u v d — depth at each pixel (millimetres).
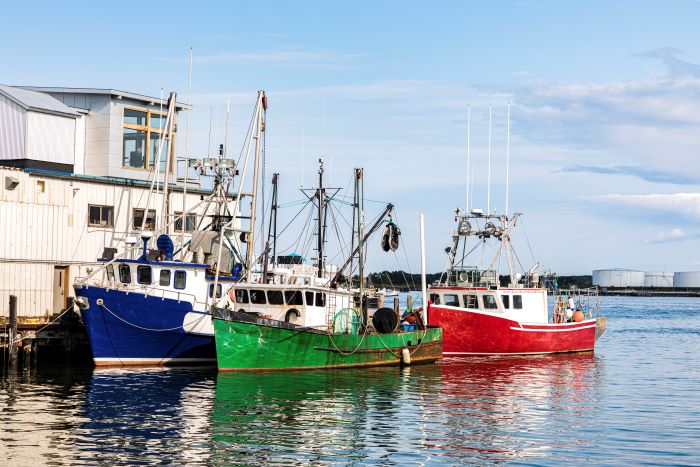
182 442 23312
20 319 38781
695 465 22250
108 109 46000
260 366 35031
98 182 42719
